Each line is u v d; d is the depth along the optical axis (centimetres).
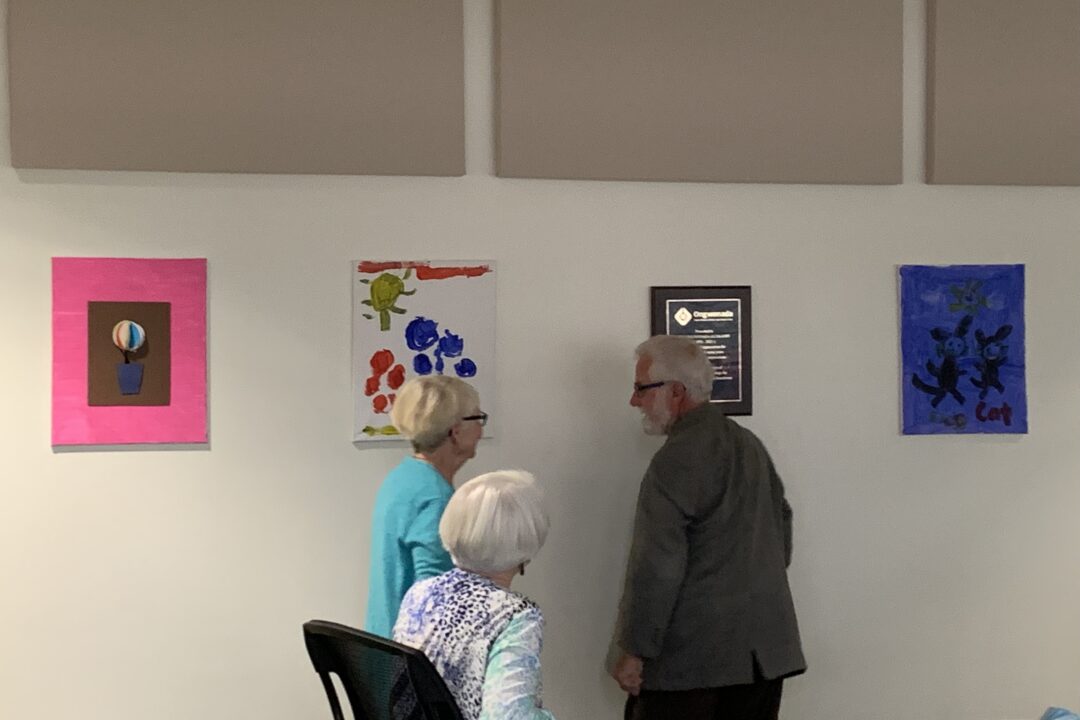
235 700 342
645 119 354
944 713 370
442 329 348
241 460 341
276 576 343
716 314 359
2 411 332
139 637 338
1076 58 371
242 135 338
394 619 284
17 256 332
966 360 369
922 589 370
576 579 355
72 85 332
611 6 352
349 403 345
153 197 337
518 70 348
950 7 367
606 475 356
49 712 334
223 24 337
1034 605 373
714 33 357
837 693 367
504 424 351
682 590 312
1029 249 371
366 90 344
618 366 356
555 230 354
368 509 346
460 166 348
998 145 370
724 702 324
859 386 367
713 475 311
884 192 369
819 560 365
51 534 334
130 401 336
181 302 338
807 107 362
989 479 370
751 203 362
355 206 345
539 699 224
